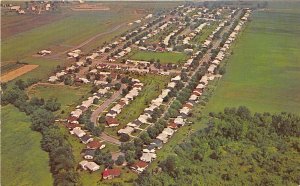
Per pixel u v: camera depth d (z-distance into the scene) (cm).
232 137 18912
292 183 15425
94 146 18250
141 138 18738
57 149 17275
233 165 16738
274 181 15438
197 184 15375
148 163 17025
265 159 17100
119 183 15500
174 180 15750
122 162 17025
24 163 17425
